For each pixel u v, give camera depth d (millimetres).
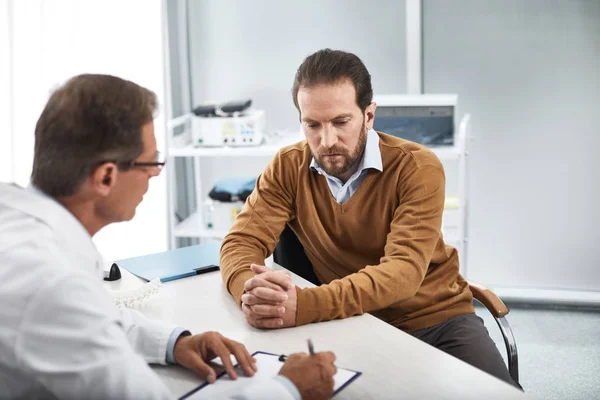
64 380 1063
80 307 1075
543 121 3457
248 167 3805
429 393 1278
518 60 3414
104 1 3334
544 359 3031
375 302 1681
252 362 1388
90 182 1189
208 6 3621
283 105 3693
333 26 3551
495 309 1962
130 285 1866
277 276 1622
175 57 3600
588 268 3570
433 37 3459
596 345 3145
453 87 3502
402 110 3107
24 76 3367
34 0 3316
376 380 1332
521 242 3600
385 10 3484
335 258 2020
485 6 3385
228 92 3713
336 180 1918
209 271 1980
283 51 3621
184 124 3635
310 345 1294
